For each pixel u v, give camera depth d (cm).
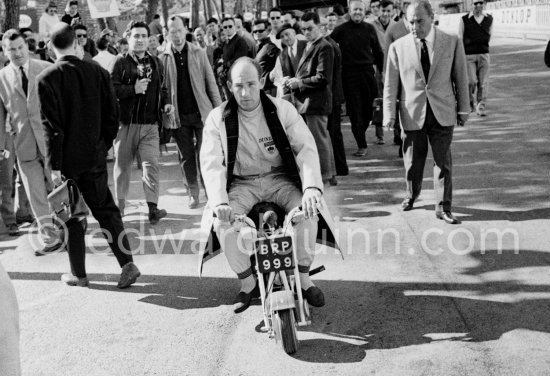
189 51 813
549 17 3228
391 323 476
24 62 705
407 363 418
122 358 454
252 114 488
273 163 501
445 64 682
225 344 465
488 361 413
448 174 691
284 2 1642
